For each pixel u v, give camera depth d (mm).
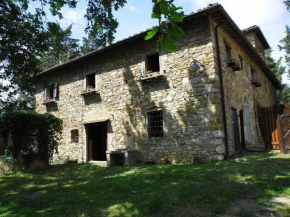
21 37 6324
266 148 8445
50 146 9344
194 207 3256
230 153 7551
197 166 6406
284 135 7535
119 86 9711
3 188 5672
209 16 7648
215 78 7328
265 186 3906
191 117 7660
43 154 8930
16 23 6238
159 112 8602
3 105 7215
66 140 11469
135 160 8516
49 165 9297
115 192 4422
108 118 9836
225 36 8836
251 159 6652
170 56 8352
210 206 3244
